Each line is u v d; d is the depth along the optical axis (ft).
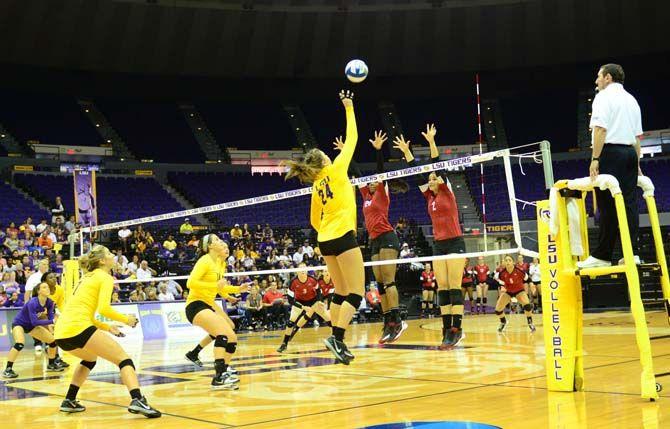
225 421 13.15
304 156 15.92
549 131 99.81
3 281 46.37
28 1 78.02
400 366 21.38
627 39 86.02
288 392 16.74
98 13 81.97
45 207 76.13
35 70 87.76
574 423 11.38
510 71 95.35
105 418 14.35
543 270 15.56
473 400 14.26
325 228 15.60
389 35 89.76
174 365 25.82
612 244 14.62
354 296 15.25
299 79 96.63
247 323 51.47
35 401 17.43
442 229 25.80
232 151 100.99
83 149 91.76
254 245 67.26
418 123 106.22
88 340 14.79
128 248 63.72
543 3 85.20
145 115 103.60
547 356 15.34
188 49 88.02
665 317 45.78
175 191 90.12
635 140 14.60
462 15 87.61
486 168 92.99
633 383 15.88
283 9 87.35
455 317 26.48
